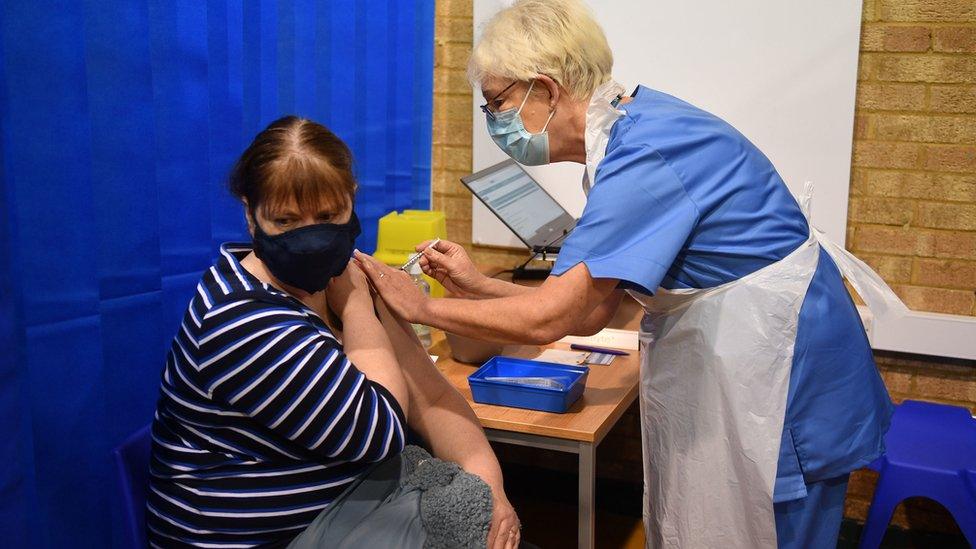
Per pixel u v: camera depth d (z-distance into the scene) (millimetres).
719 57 2686
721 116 2715
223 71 1845
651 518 1847
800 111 2646
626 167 1517
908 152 2637
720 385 1636
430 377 1648
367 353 1450
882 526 2279
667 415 1731
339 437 1296
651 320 1761
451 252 1861
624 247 1499
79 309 1547
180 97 1731
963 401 2719
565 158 1729
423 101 2895
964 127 2580
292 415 1274
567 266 1515
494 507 1493
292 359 1276
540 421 1806
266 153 1281
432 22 2893
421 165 2926
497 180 2635
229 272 1345
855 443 1658
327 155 1296
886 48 2600
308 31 2178
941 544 2799
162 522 1357
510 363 2064
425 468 1426
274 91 2047
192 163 1781
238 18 1875
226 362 1269
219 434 1327
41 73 1434
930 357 2695
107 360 1622
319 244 1291
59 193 1485
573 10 1619
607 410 1867
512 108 1663
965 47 2537
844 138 2627
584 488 1797
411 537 1340
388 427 1352
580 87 1623
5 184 1389
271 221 1302
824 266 1683
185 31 1724
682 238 1510
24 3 1396
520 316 1536
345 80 2367
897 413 2531
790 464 1632
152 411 1739
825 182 2666
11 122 1391
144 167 1653
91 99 1532
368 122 2523
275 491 1326
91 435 1599
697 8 2678
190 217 1790
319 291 1386
